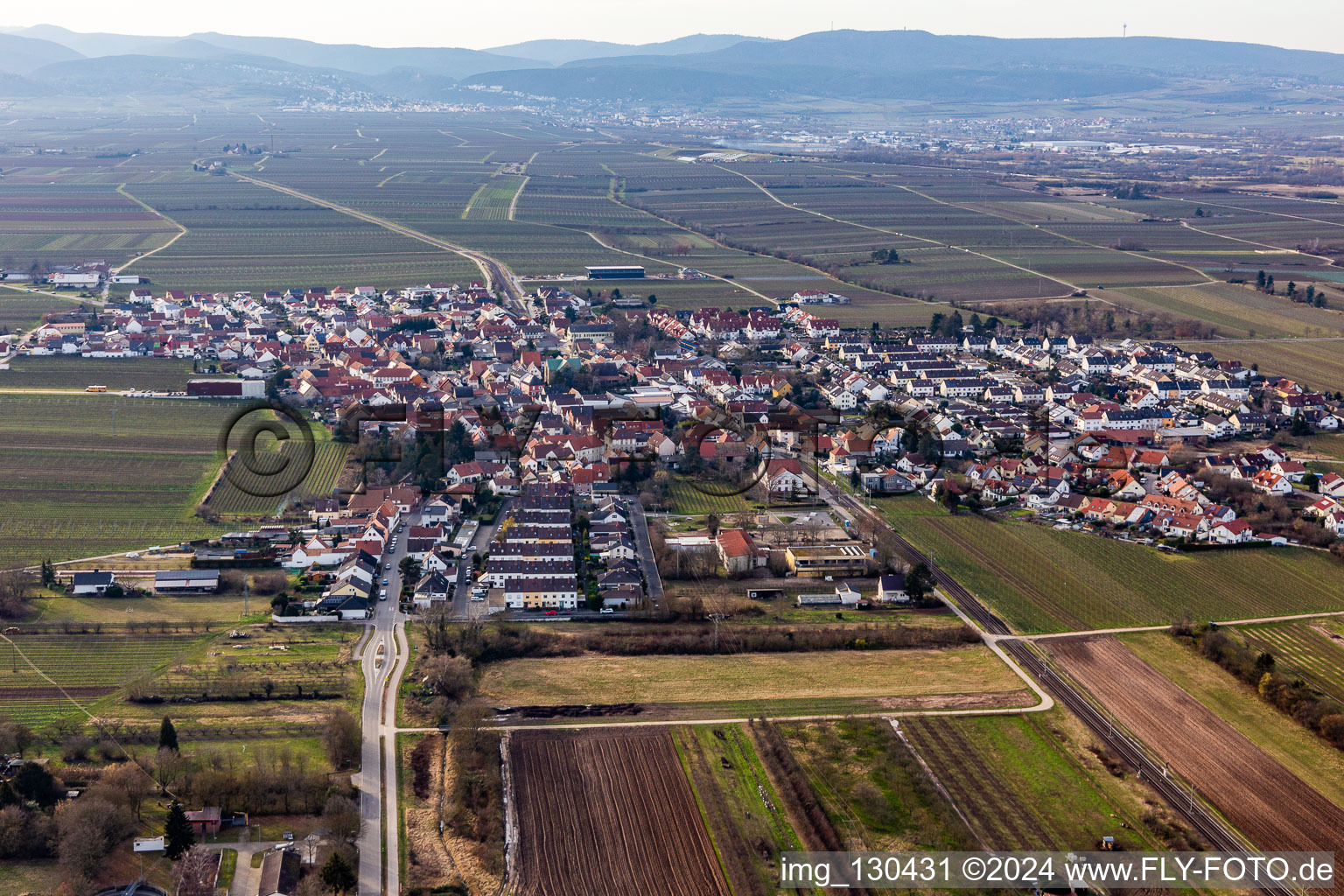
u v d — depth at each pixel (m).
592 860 184.12
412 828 190.12
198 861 178.00
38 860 180.62
